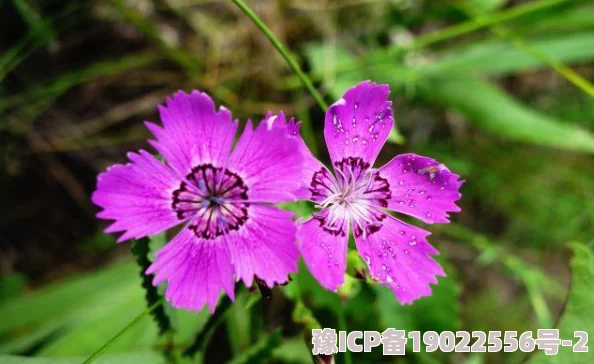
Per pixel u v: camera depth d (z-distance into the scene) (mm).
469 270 176
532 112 159
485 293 175
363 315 127
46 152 151
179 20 159
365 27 167
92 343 119
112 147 155
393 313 127
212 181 79
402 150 171
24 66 147
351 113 85
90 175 154
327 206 84
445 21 177
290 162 76
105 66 152
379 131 87
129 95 155
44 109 149
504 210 178
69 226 154
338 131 85
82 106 153
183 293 77
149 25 146
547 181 177
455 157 175
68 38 151
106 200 76
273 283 76
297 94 157
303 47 160
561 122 173
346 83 150
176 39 158
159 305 96
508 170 176
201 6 160
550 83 186
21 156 149
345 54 157
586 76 185
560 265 182
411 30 176
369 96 84
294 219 95
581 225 176
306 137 152
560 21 158
